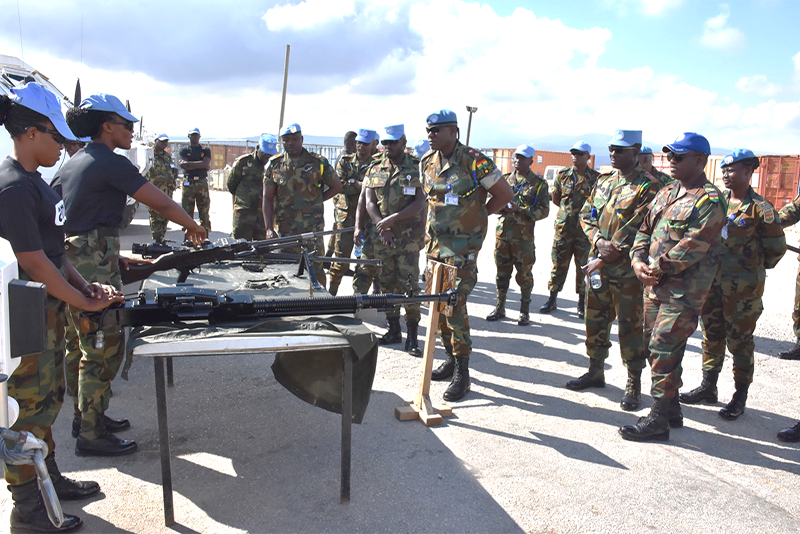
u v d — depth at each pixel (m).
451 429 3.65
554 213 19.36
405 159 5.07
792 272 9.35
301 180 5.55
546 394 4.34
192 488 2.86
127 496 2.77
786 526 2.71
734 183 4.03
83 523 2.54
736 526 2.70
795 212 5.11
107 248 2.88
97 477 2.94
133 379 4.33
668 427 3.62
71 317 2.97
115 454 3.16
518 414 3.94
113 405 3.83
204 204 11.43
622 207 3.96
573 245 6.60
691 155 3.36
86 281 2.77
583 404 4.17
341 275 6.31
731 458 3.41
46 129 2.25
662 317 3.53
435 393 4.27
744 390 4.00
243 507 2.70
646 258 3.67
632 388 4.11
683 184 3.49
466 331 4.14
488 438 3.54
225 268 4.29
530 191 6.03
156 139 11.15
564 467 3.20
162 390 2.43
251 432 3.50
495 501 2.83
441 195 4.14
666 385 3.54
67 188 2.80
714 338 4.18
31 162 2.28
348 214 6.52
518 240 6.13
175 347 2.35
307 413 3.80
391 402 4.05
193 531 2.51
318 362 3.17
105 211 2.86
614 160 3.96
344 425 2.67
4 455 1.46
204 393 4.09
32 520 2.42
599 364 4.46
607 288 4.21
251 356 4.91
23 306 1.69
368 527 2.57
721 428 3.84
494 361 5.07
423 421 3.71
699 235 3.30
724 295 4.02
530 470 3.15
